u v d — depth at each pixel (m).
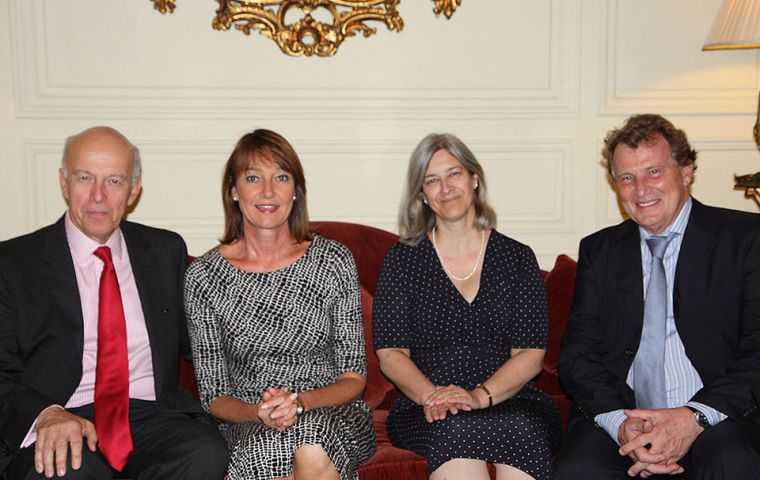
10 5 3.00
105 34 3.06
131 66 3.08
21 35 3.02
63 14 3.03
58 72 3.05
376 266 2.84
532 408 2.33
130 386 2.35
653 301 2.28
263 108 3.15
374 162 3.23
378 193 3.24
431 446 2.22
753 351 2.16
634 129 2.24
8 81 3.03
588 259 2.41
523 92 3.26
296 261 2.38
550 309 2.76
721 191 3.38
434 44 3.21
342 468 2.11
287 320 2.33
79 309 2.29
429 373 2.47
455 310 2.48
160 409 2.35
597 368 2.31
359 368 2.39
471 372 2.46
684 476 2.18
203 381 2.34
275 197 2.31
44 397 2.16
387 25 3.16
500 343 2.49
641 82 3.30
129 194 2.34
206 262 2.36
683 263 2.26
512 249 2.53
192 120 3.13
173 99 3.11
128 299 2.38
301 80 3.16
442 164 2.46
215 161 3.15
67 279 2.29
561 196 3.31
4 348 2.23
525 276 2.49
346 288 2.40
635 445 2.07
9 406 2.13
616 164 2.27
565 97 3.28
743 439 2.03
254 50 3.13
